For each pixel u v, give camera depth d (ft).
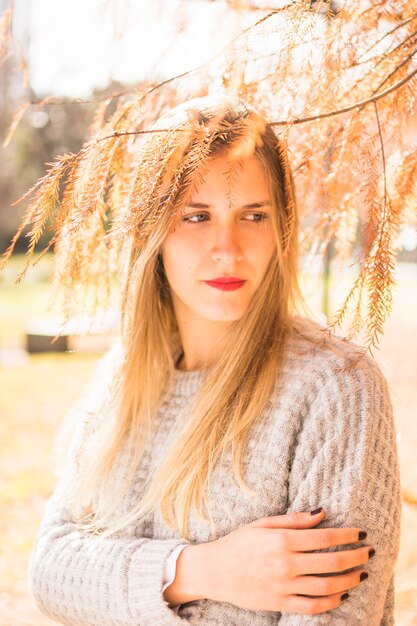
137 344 5.39
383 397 4.50
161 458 5.12
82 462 5.42
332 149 5.01
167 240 4.85
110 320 5.82
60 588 4.84
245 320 4.90
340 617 4.05
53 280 5.21
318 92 4.31
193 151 4.16
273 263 4.93
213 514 4.52
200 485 4.57
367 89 4.66
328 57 4.22
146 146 4.20
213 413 4.72
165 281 5.51
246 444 4.55
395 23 4.39
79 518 5.29
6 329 49.03
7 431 23.29
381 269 4.17
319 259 5.52
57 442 6.14
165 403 5.32
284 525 4.16
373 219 4.30
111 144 4.29
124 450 5.26
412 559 13.00
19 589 12.59
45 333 38.58
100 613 4.61
